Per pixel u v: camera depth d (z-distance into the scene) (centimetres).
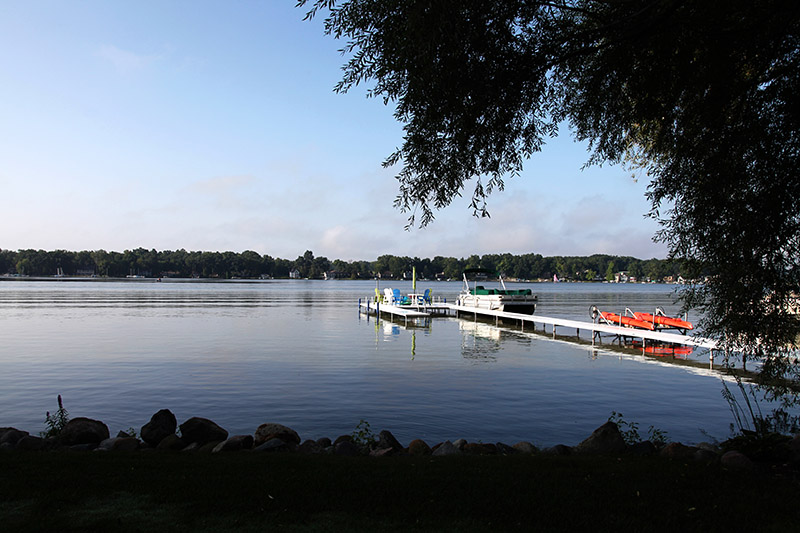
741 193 803
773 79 802
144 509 562
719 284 859
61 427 1068
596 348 2731
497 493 620
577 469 738
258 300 7781
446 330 3634
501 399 1559
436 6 637
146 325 3756
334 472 710
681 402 1551
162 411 1045
